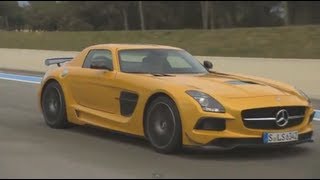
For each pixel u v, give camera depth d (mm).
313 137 10070
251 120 7809
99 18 87250
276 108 7941
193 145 7848
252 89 8242
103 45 9867
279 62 19641
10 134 9703
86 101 9703
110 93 9141
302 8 74938
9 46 28875
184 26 92250
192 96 7863
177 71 9219
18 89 17203
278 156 8305
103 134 9781
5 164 7480
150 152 8359
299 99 8352
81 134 9766
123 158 7957
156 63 9297
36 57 26750
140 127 8586
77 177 6863
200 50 35062
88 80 9594
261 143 7840
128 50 9461
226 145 7723
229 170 7383
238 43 34625
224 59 21953
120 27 88375
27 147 8609
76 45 36406
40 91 10625
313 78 18172
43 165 7453
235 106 7746
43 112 10586
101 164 7570
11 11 30391
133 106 8688
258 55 32094
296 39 32750
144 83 8523
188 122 7812
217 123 7715
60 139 9305
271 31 35062
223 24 88125
